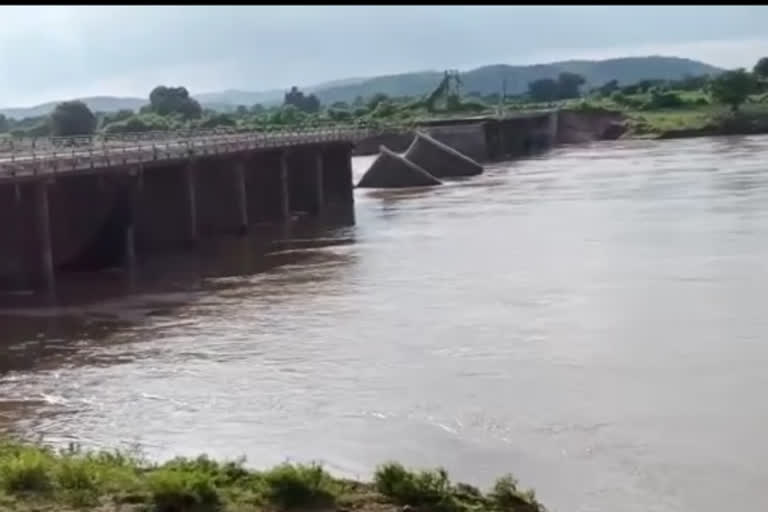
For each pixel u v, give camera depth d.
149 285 42.12
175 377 27.61
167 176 51.72
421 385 25.59
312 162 69.88
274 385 26.33
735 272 38.06
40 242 40.19
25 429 23.62
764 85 164.50
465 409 23.47
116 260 47.19
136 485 16.30
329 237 55.81
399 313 34.28
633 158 103.50
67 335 33.22
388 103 168.75
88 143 56.06
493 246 48.62
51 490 16.09
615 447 20.70
